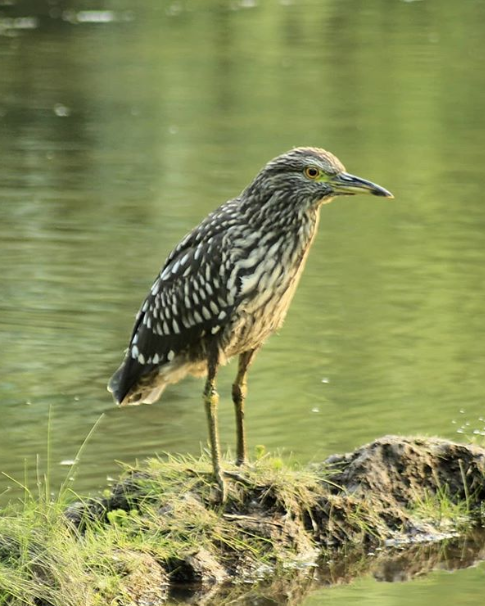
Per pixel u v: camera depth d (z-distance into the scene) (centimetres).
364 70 3328
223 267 976
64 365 1455
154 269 1825
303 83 3200
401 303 1675
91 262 1858
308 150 984
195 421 1279
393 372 1414
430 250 1930
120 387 1058
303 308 1664
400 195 2267
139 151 2561
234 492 996
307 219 988
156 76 3275
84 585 891
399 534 1029
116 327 1591
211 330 991
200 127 2767
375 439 1113
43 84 3172
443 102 2992
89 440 1227
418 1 4325
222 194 2228
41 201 2203
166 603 930
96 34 3794
